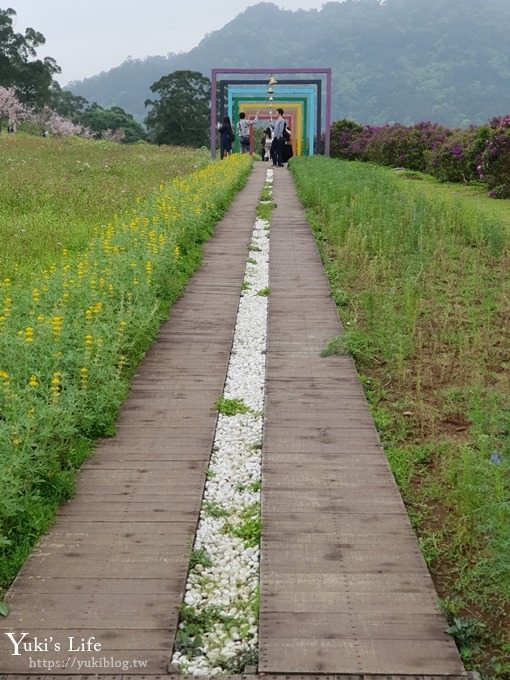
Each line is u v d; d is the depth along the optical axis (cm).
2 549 413
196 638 356
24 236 1145
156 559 407
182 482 486
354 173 1914
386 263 977
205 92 6562
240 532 436
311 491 471
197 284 951
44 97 6969
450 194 1775
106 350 621
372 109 16812
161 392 623
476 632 354
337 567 398
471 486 425
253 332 783
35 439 477
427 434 552
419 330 737
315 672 331
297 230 1310
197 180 1639
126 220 1184
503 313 804
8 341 586
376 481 483
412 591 380
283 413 583
